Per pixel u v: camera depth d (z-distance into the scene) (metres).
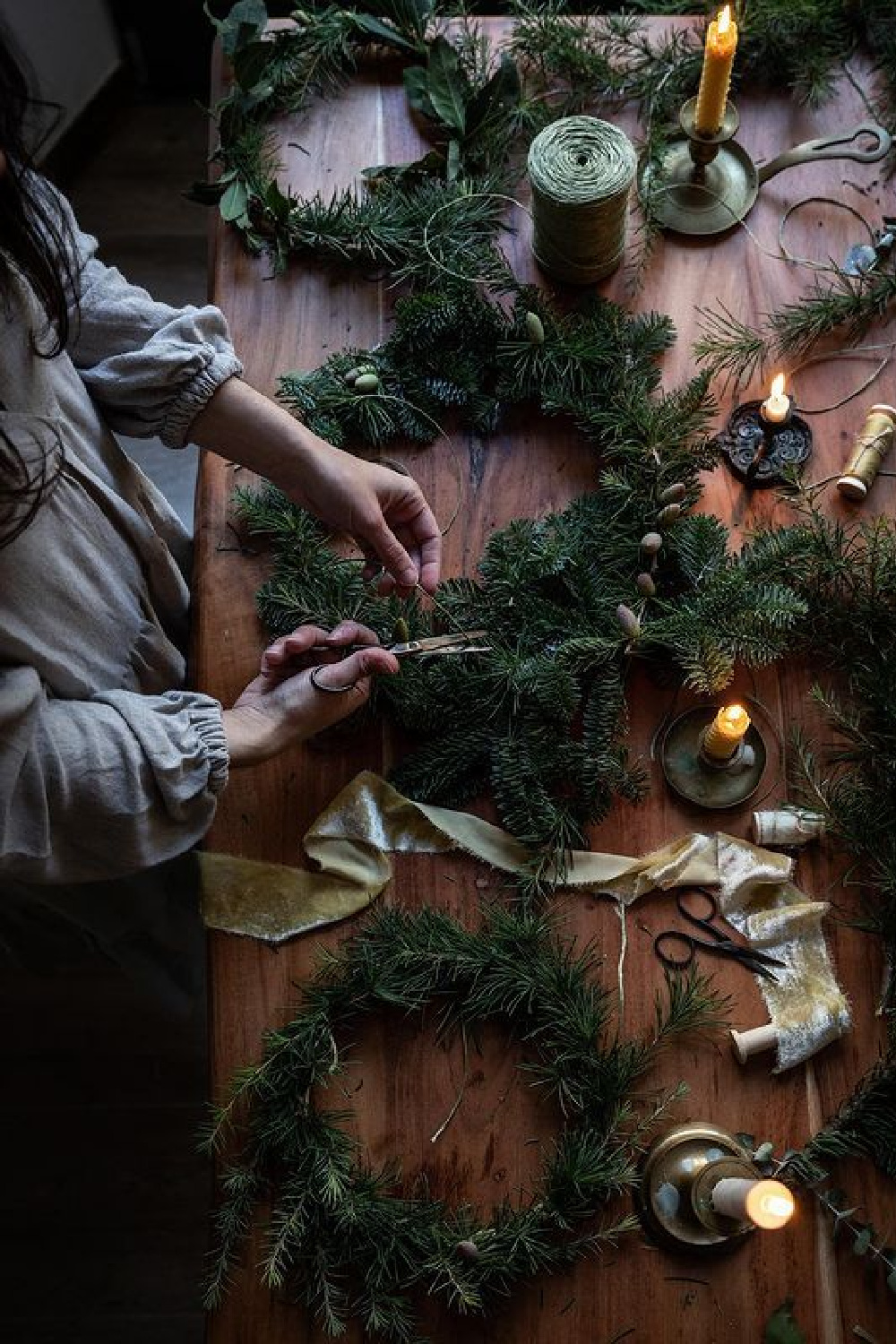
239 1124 1.52
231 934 1.57
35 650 1.50
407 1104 1.53
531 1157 1.52
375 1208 1.48
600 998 1.55
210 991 1.56
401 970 1.54
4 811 1.41
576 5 1.96
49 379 1.47
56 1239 2.24
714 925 1.57
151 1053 2.31
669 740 1.61
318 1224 1.48
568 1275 1.49
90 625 1.57
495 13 2.07
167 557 1.67
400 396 1.71
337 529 1.68
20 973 2.32
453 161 1.78
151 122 2.76
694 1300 1.49
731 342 1.73
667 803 1.60
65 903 1.79
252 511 1.66
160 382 1.52
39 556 1.49
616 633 1.60
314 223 1.75
